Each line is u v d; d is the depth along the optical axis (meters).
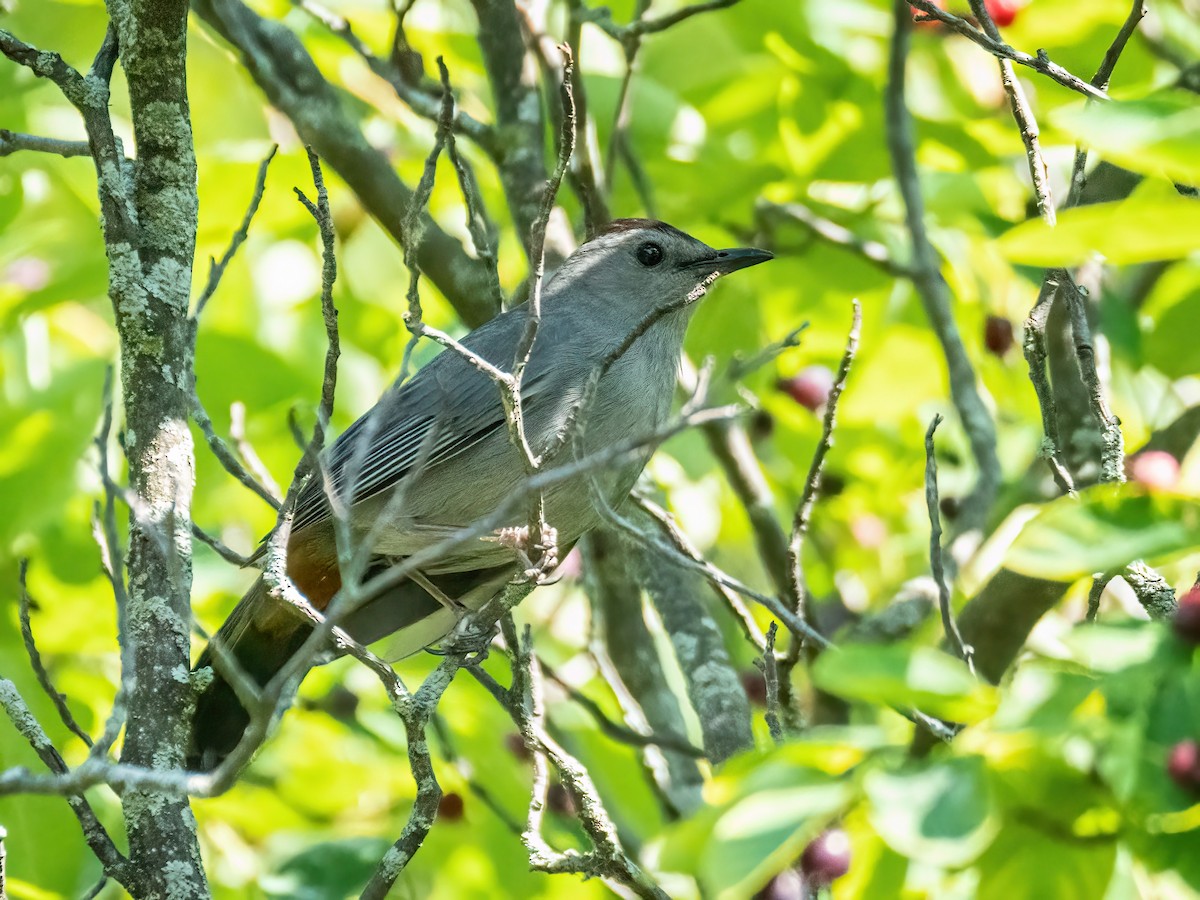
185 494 7.49
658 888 7.39
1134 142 5.32
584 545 10.83
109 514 6.77
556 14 13.43
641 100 12.41
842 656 5.65
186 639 7.31
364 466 9.77
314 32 12.55
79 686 11.21
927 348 13.07
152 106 7.84
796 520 8.39
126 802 7.00
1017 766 5.68
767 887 7.27
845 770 5.71
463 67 12.95
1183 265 11.05
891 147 11.60
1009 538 11.27
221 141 12.05
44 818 10.11
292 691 6.89
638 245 10.44
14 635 11.23
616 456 6.43
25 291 12.09
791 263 12.71
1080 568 5.65
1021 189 12.89
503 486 9.71
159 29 7.75
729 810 5.53
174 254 7.78
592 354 9.88
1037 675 5.80
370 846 10.66
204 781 5.78
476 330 10.20
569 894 11.06
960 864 5.64
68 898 10.02
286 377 11.95
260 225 12.71
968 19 11.05
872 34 12.54
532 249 6.86
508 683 11.70
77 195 12.62
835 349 13.29
